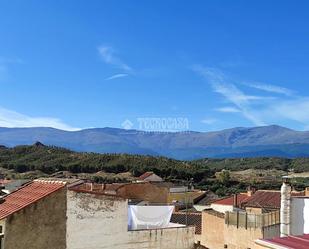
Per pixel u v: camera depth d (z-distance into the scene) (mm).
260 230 38438
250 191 71062
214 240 45812
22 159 175250
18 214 24016
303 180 133875
